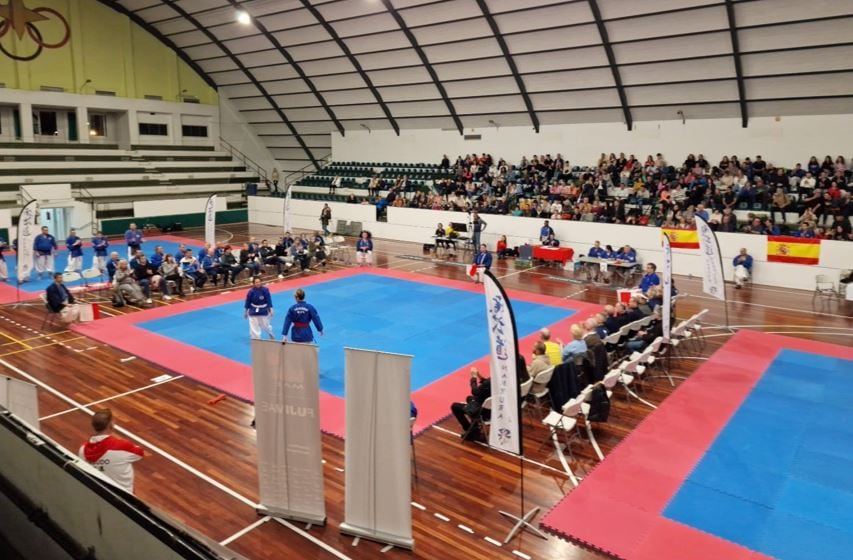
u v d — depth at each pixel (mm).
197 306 18328
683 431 10227
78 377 12328
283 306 18266
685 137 27250
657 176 27016
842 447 9680
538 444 9781
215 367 12945
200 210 36500
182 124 40812
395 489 6949
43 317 16844
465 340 15102
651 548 7055
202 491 8141
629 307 14148
